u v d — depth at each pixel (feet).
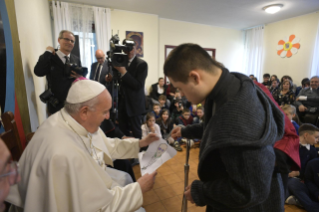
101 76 8.88
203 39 18.84
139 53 15.52
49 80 6.48
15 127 3.12
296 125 7.03
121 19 14.61
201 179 2.27
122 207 2.81
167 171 7.38
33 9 7.04
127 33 14.90
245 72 20.84
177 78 2.02
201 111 11.01
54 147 2.50
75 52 12.30
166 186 6.44
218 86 1.99
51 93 6.15
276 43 18.10
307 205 5.17
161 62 17.49
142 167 3.51
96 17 13.53
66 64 6.32
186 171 3.69
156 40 15.93
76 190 2.45
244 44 20.80
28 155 2.60
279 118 2.15
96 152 3.76
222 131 1.77
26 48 5.62
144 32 15.42
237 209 2.07
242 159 1.74
